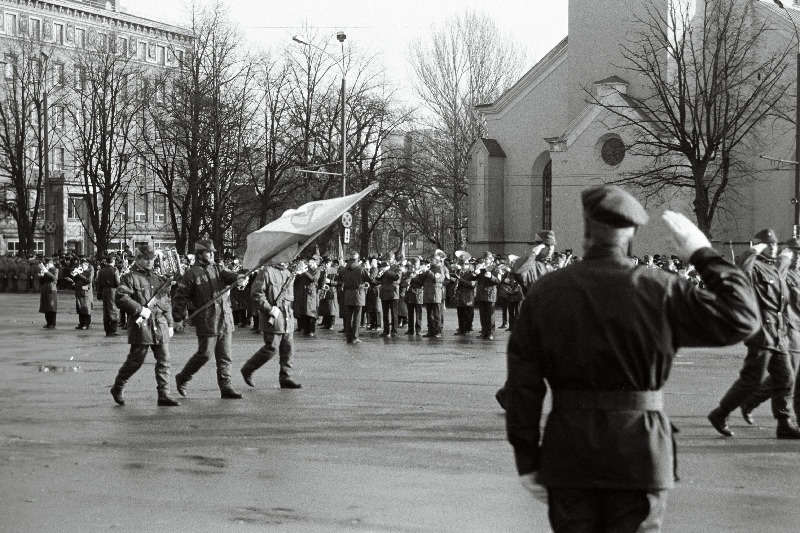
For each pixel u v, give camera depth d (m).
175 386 15.07
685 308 4.04
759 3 46.53
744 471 8.92
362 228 58.38
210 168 49.50
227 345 13.73
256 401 13.36
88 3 83.19
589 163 47.72
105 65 58.31
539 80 53.59
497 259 35.03
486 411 12.38
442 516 7.18
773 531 6.89
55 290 29.14
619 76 49.19
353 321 23.80
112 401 13.29
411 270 29.75
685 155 41.47
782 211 45.88
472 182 55.38
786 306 10.76
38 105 61.66
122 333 26.88
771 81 42.47
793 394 10.92
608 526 4.04
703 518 7.22
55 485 8.02
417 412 12.30
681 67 41.28
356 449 9.77
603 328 4.00
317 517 7.13
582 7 50.78
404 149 63.25
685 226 4.28
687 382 15.88
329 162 51.25
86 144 58.31
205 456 9.38
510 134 54.84
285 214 14.06
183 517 7.10
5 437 9.23
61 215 67.31
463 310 26.81
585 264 4.15
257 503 7.54
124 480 8.28
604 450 3.95
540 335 4.11
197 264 13.71
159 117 53.09
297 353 20.97
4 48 74.81
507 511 7.34
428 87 68.12
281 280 14.76
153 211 80.44
